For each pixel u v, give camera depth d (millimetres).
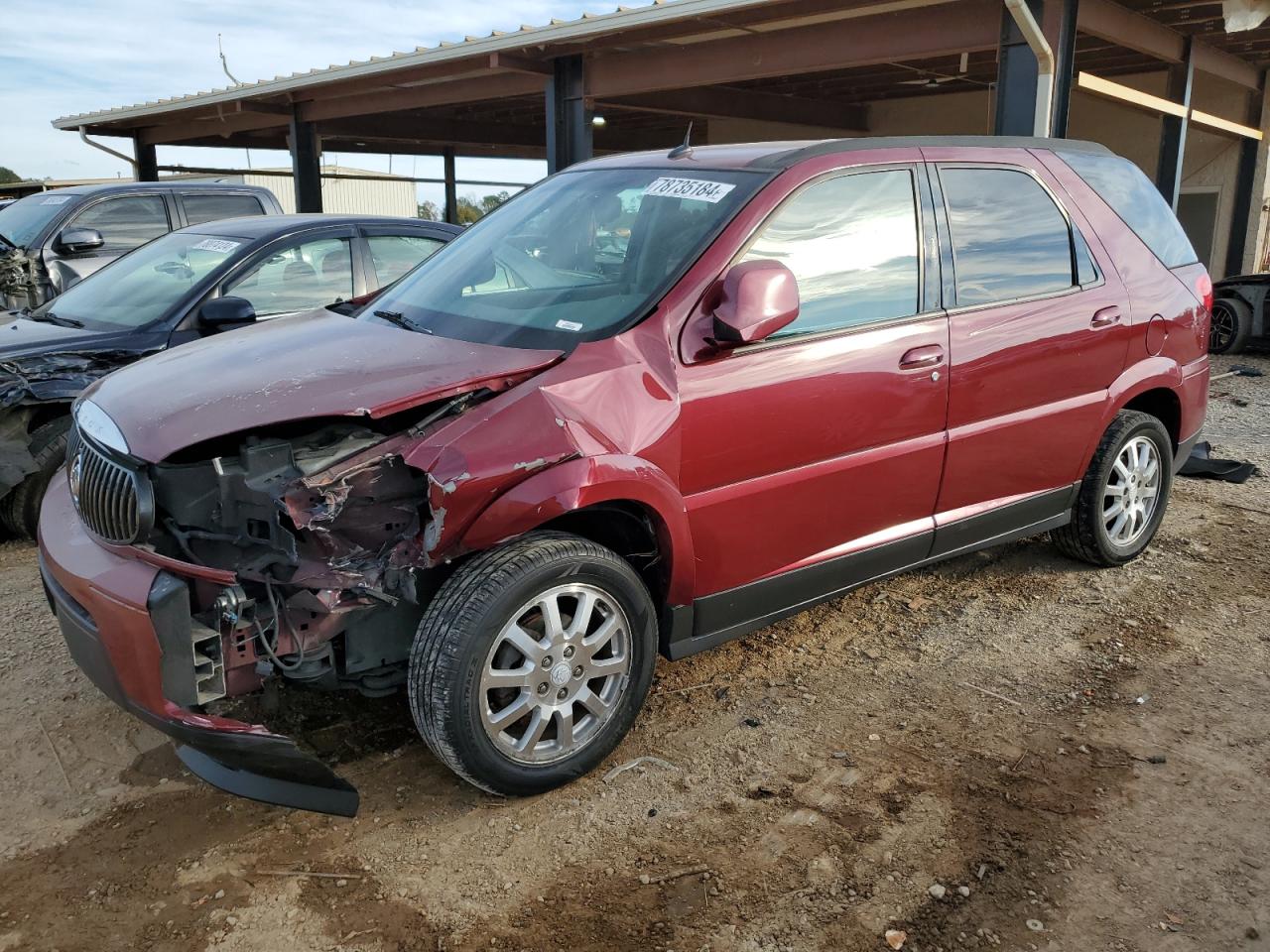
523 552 2850
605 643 3088
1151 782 3131
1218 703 3619
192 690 2648
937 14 8766
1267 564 4961
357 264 6309
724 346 3154
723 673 3871
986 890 2658
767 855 2803
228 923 2547
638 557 3328
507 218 4148
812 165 3490
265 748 2648
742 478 3273
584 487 2828
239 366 3193
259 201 9305
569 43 10719
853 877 2709
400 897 2641
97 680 2828
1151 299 4586
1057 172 4363
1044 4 8219
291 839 2883
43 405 4980
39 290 7973
